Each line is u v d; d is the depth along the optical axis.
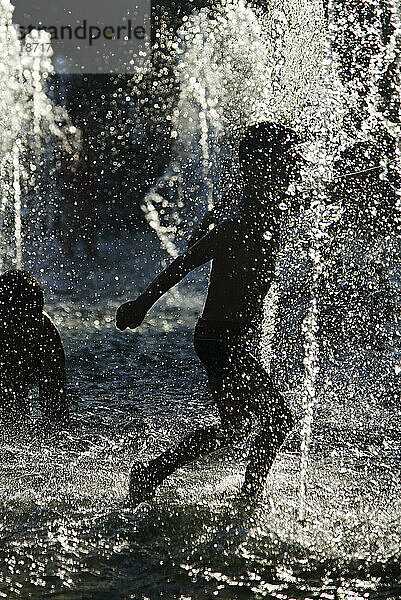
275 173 10.30
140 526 9.56
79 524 9.64
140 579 8.41
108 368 16.03
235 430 10.53
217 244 10.22
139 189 30.50
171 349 17.39
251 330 10.44
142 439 12.23
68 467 11.28
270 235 10.34
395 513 9.77
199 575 8.48
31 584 8.30
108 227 29.05
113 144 30.61
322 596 8.05
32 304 11.66
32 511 9.95
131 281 23.98
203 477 10.98
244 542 9.15
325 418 12.23
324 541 9.13
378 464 11.05
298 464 11.13
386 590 8.14
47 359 11.81
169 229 29.17
